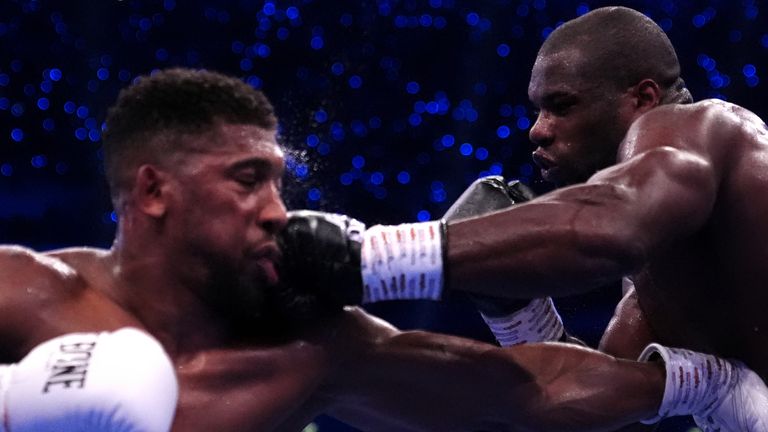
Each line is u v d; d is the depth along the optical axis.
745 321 2.06
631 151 1.95
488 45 6.86
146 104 1.73
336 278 1.74
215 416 1.78
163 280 1.76
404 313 5.46
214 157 1.70
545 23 6.80
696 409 2.05
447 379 1.96
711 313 2.11
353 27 7.03
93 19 6.86
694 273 2.09
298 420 1.94
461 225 1.76
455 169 6.64
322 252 1.73
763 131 2.11
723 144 2.01
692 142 1.94
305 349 1.87
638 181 1.80
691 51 6.66
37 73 6.77
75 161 6.68
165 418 1.37
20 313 1.71
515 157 6.63
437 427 2.00
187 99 1.71
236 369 1.81
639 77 2.16
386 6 7.06
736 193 2.00
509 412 1.99
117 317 1.77
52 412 1.33
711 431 2.10
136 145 1.74
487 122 6.75
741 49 6.59
